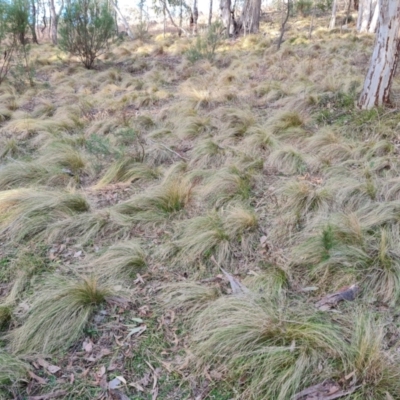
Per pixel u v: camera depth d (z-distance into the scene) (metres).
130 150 5.18
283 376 2.03
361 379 1.97
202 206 3.83
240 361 2.18
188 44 13.09
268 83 7.54
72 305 2.56
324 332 2.22
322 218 3.34
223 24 15.30
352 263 2.80
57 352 2.37
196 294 2.70
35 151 5.55
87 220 3.57
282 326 2.28
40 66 11.39
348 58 9.26
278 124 5.46
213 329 2.37
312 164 4.43
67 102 7.89
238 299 2.52
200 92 7.29
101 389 2.13
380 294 2.62
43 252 3.31
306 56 10.02
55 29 17.41
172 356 2.32
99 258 3.14
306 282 2.81
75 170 4.75
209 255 3.12
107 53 12.52
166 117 6.51
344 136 5.08
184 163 4.61
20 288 2.89
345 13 19.67
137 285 2.91
